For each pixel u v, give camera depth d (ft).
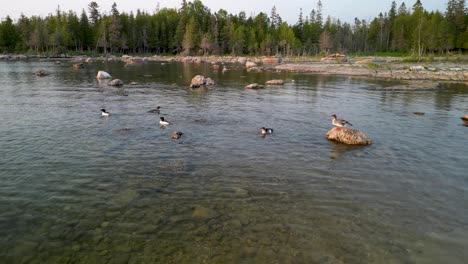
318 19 543.80
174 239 30.58
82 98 106.73
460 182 43.86
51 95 112.37
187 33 452.76
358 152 55.88
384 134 67.31
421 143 61.21
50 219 33.63
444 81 164.96
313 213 35.50
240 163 50.01
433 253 29.01
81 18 453.99
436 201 38.52
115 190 40.24
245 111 89.04
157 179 43.68
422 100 108.78
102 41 441.68
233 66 288.92
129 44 477.77
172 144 58.85
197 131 67.97
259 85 138.51
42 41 435.94
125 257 28.02
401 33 465.47
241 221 33.68
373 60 334.65
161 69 241.55
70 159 50.52
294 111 89.86
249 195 39.45
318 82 162.71
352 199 38.83
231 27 477.36
